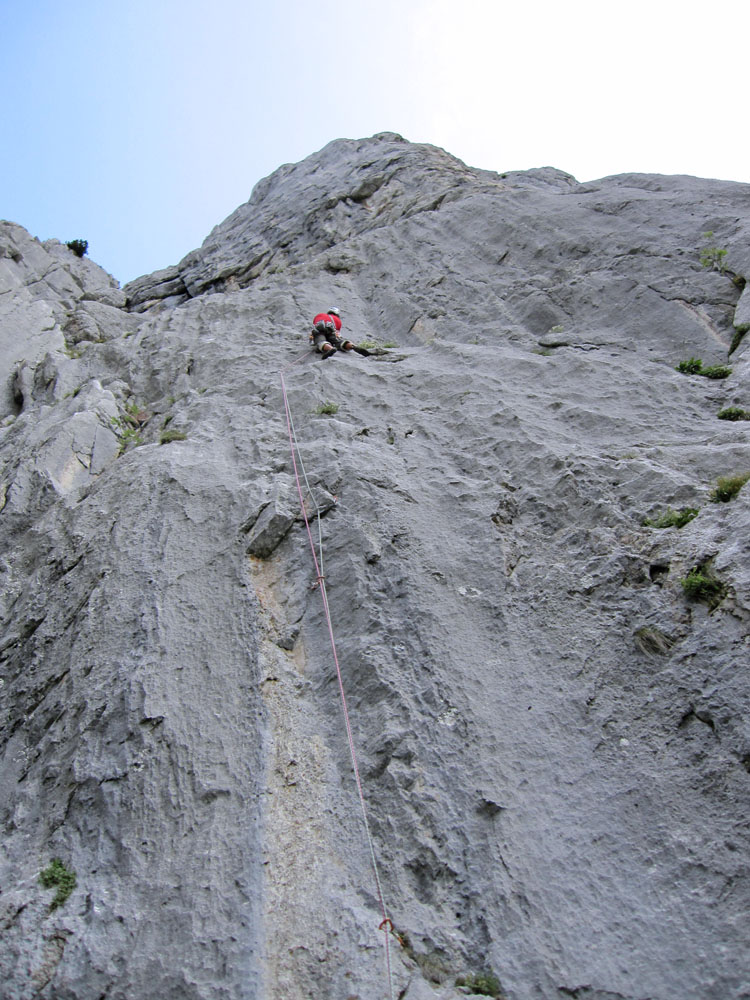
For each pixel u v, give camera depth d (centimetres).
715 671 623
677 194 1502
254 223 2102
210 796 614
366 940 529
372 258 1612
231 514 873
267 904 547
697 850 539
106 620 779
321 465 940
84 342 1574
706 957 492
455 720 654
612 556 750
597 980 497
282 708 678
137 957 533
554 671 676
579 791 593
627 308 1240
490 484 885
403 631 726
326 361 1217
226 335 1412
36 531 964
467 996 503
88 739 680
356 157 2164
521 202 1600
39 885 589
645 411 1005
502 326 1298
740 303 1167
